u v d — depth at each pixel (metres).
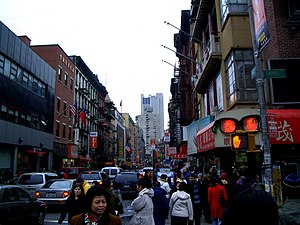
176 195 7.81
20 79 27.64
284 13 12.67
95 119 57.16
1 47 24.08
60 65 38.78
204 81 20.81
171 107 54.62
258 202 2.03
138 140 160.25
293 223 2.83
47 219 12.59
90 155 52.78
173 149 37.19
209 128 13.84
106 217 3.27
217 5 17.30
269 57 13.06
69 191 14.30
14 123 26.19
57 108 37.62
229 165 15.84
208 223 11.13
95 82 58.12
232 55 14.60
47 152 34.19
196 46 26.23
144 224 6.07
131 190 20.08
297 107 12.12
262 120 8.14
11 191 9.74
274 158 12.58
